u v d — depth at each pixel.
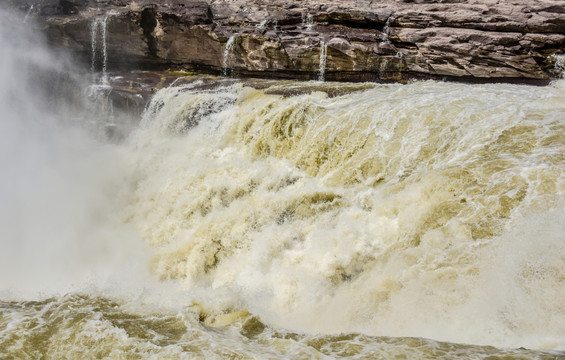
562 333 4.84
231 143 11.07
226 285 7.31
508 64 13.81
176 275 8.14
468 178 7.11
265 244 7.93
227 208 9.00
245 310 5.97
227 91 12.34
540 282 5.35
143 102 12.64
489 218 6.28
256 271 7.51
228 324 5.70
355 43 14.31
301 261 7.49
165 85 13.48
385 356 4.53
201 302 6.32
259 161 10.44
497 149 7.94
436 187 7.14
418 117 9.31
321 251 7.39
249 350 4.77
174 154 11.28
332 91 12.05
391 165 8.65
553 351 4.43
